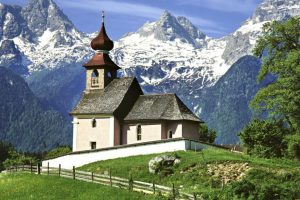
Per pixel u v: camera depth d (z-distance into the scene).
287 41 98.75
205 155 90.00
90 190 77.44
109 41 122.62
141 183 77.25
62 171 87.00
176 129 107.75
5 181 85.50
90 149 108.81
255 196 67.56
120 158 100.56
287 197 67.62
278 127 98.62
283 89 91.62
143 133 109.88
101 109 113.25
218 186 78.06
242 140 100.88
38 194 77.25
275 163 86.12
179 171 85.06
